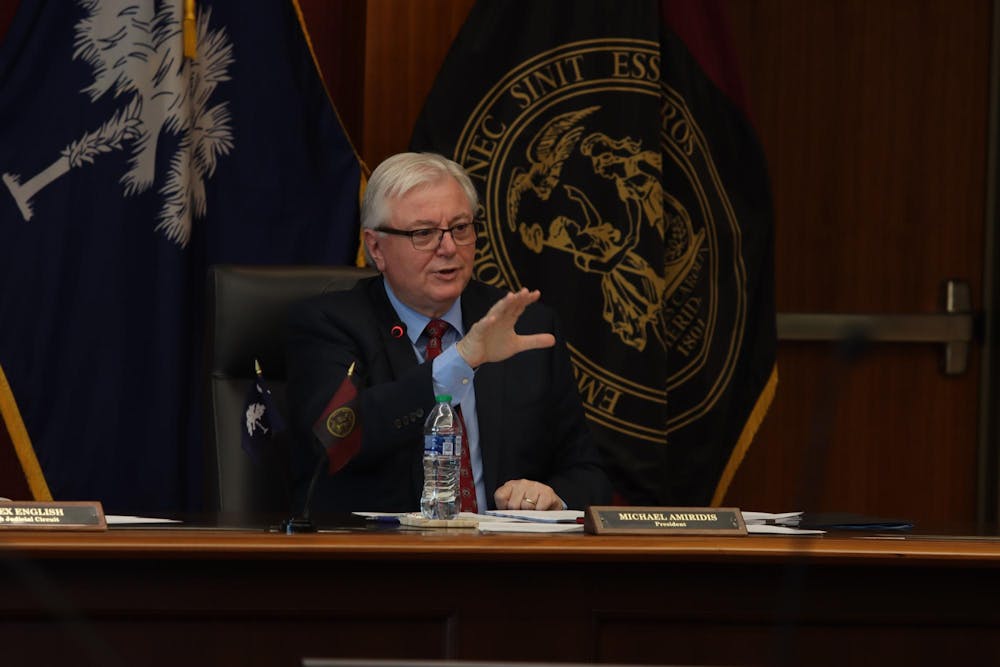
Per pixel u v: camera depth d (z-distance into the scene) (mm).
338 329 10219
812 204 18391
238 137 14305
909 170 18531
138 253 13781
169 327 13711
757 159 15359
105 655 6039
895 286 18531
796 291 18375
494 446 10203
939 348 18719
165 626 6098
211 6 14289
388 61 15180
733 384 15203
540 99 14766
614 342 14672
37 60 13578
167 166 13805
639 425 14656
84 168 13672
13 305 13430
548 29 14828
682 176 15180
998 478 18578
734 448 15227
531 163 14695
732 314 15203
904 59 18484
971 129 18625
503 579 6297
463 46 14680
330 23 15898
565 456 10867
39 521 6578
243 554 5945
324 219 14422
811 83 18375
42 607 5988
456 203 10242
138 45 13797
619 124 14820
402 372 10039
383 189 10297
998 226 18531
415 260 10133
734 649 6488
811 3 18359
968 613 6648
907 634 6613
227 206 14258
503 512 8289
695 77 15234
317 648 6188
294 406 10086
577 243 14727
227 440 10320
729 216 15266
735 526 7008
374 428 9078
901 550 6352
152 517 8016
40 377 13469
